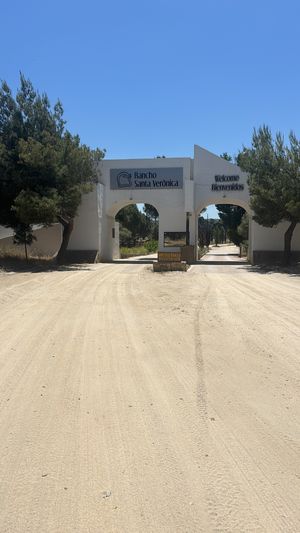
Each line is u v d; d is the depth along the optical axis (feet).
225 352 25.63
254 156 89.76
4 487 11.96
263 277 70.85
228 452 13.84
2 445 14.40
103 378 21.22
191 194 105.60
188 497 11.42
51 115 87.76
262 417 16.55
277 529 10.17
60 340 28.68
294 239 104.68
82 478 12.37
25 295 49.19
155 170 108.68
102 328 32.24
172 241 108.47
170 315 37.09
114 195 110.32
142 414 16.90
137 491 11.71
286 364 23.18
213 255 172.76
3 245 107.96
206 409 17.34
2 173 80.69
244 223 149.79
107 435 15.11
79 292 51.72
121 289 54.39
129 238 209.56
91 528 10.26
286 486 11.90
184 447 14.19
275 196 85.56
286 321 34.06
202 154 107.86
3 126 84.53
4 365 23.38
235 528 10.19
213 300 45.11
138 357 24.76
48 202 76.69
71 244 107.34
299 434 15.11
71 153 84.64
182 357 24.70
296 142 85.25
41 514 10.78
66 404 17.95
